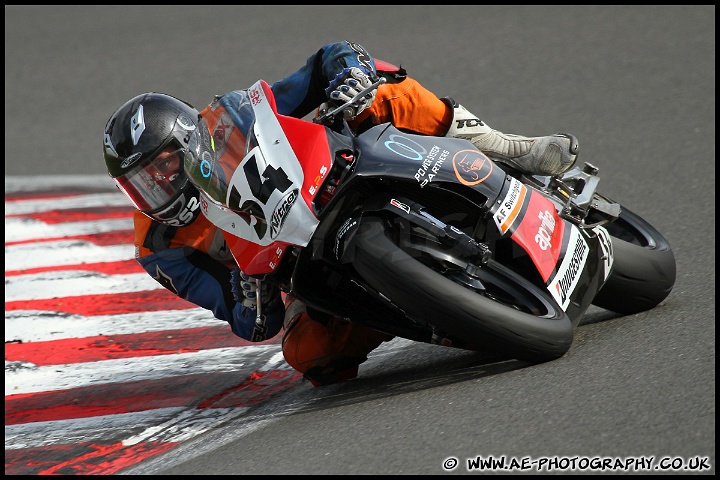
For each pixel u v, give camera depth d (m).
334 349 15.27
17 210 27.19
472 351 15.71
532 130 27.91
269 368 17.25
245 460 12.91
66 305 21.08
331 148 13.12
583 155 25.70
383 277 12.52
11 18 45.41
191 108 14.44
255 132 13.25
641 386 12.27
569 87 30.41
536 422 11.83
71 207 27.08
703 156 24.34
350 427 13.09
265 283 14.06
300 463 12.26
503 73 32.25
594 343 14.30
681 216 20.95
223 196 13.22
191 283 15.19
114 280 22.16
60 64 39.38
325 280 13.48
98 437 15.26
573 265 14.41
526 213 13.98
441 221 13.62
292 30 39.12
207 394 16.45
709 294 16.11
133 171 13.92
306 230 12.69
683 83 29.31
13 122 34.84
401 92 14.62
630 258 15.66
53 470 14.20
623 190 23.14
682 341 13.72
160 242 15.07
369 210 13.03
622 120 27.52
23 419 16.30
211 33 40.34
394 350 16.91
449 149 13.70
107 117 34.19
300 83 14.94
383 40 36.56
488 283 13.69
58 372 18.08
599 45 33.22
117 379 17.50
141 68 37.78
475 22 37.09
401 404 13.54
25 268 23.25
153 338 19.11
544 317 13.42
